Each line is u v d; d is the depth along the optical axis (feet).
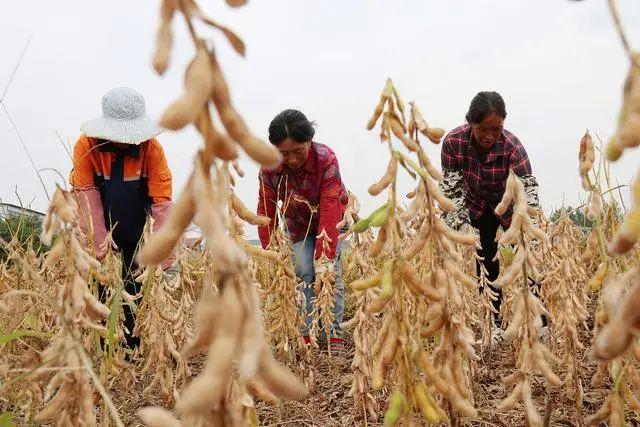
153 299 12.43
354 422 12.85
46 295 7.09
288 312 14.42
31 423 7.91
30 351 8.99
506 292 17.25
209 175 2.94
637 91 3.12
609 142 3.25
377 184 6.45
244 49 2.95
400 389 6.27
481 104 18.79
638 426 10.94
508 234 7.86
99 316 7.51
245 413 5.25
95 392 8.85
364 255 12.85
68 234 7.29
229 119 2.91
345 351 20.16
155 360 12.48
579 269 14.76
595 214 8.83
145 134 17.76
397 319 6.33
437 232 6.93
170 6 2.75
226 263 2.93
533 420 7.51
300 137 17.84
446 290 6.90
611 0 3.31
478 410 11.70
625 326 3.36
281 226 14.69
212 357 2.96
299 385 3.31
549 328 14.38
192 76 2.78
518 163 20.18
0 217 14.65
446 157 20.97
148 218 13.16
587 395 13.69
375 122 6.63
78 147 18.22
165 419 3.76
